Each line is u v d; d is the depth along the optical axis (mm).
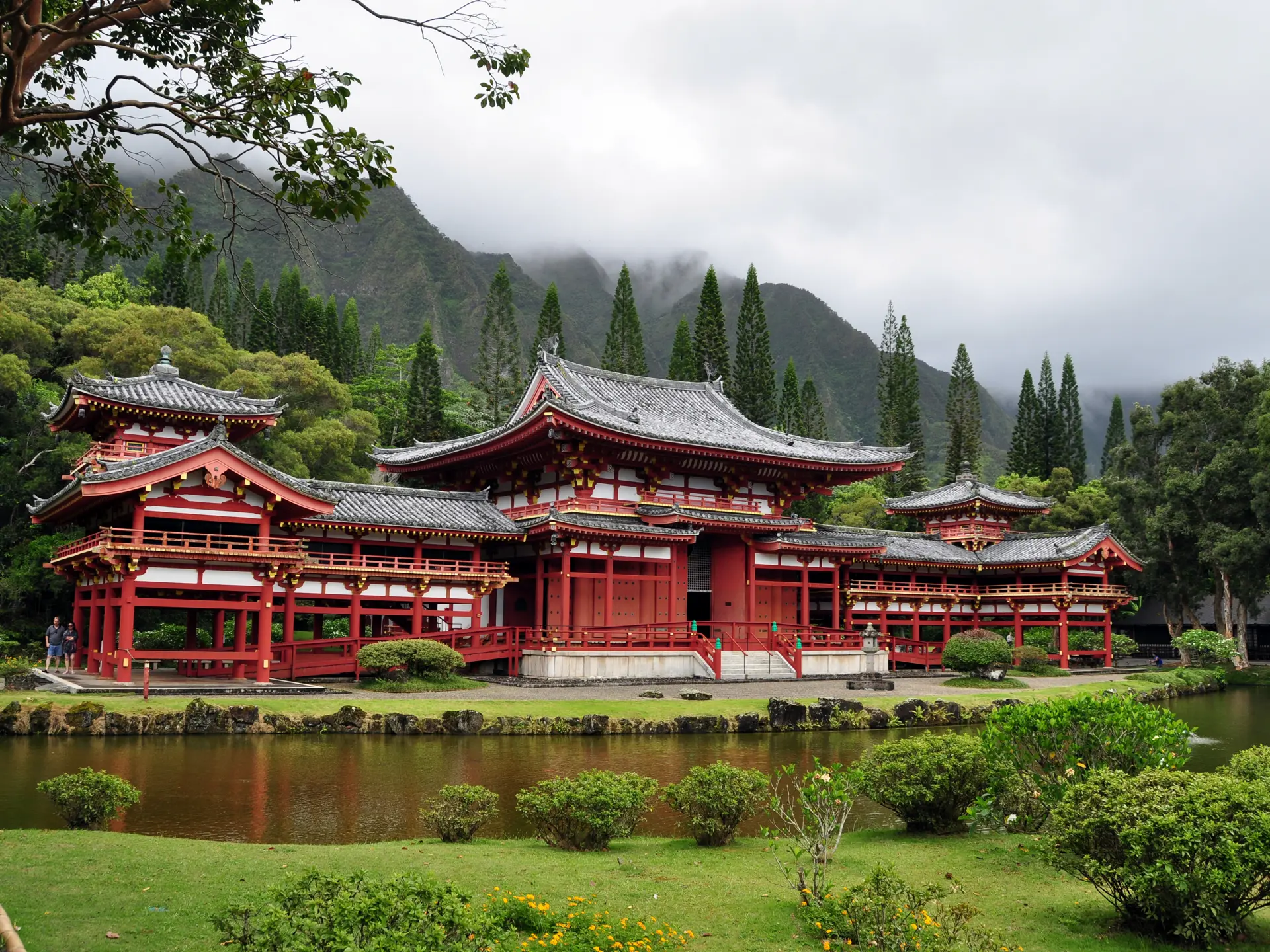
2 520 60188
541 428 49500
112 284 89875
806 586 59031
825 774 16234
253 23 15977
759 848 17719
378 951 8672
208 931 11789
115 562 35906
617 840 18391
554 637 47656
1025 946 12375
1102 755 17828
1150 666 76375
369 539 46750
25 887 13234
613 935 11758
